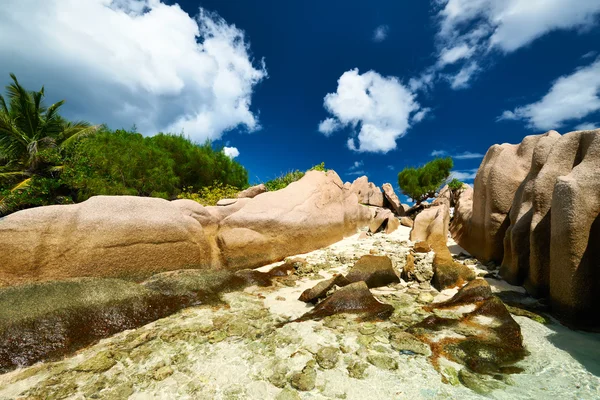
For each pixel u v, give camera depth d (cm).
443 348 366
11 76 1817
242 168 2109
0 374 344
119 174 1219
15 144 1788
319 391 302
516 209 620
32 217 533
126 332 436
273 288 615
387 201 2198
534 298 505
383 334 408
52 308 419
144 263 609
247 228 794
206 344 396
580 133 507
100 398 303
